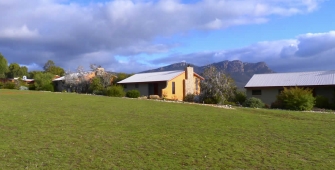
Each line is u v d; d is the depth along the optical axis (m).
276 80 38.91
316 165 10.34
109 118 18.39
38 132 14.37
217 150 11.97
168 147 12.30
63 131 14.66
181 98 44.75
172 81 44.16
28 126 15.53
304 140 13.81
